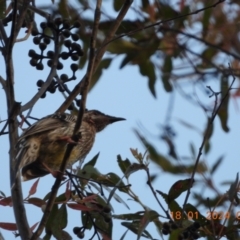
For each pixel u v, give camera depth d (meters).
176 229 9.43
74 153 12.12
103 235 9.98
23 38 10.50
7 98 9.71
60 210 10.09
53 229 10.12
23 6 10.30
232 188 9.74
